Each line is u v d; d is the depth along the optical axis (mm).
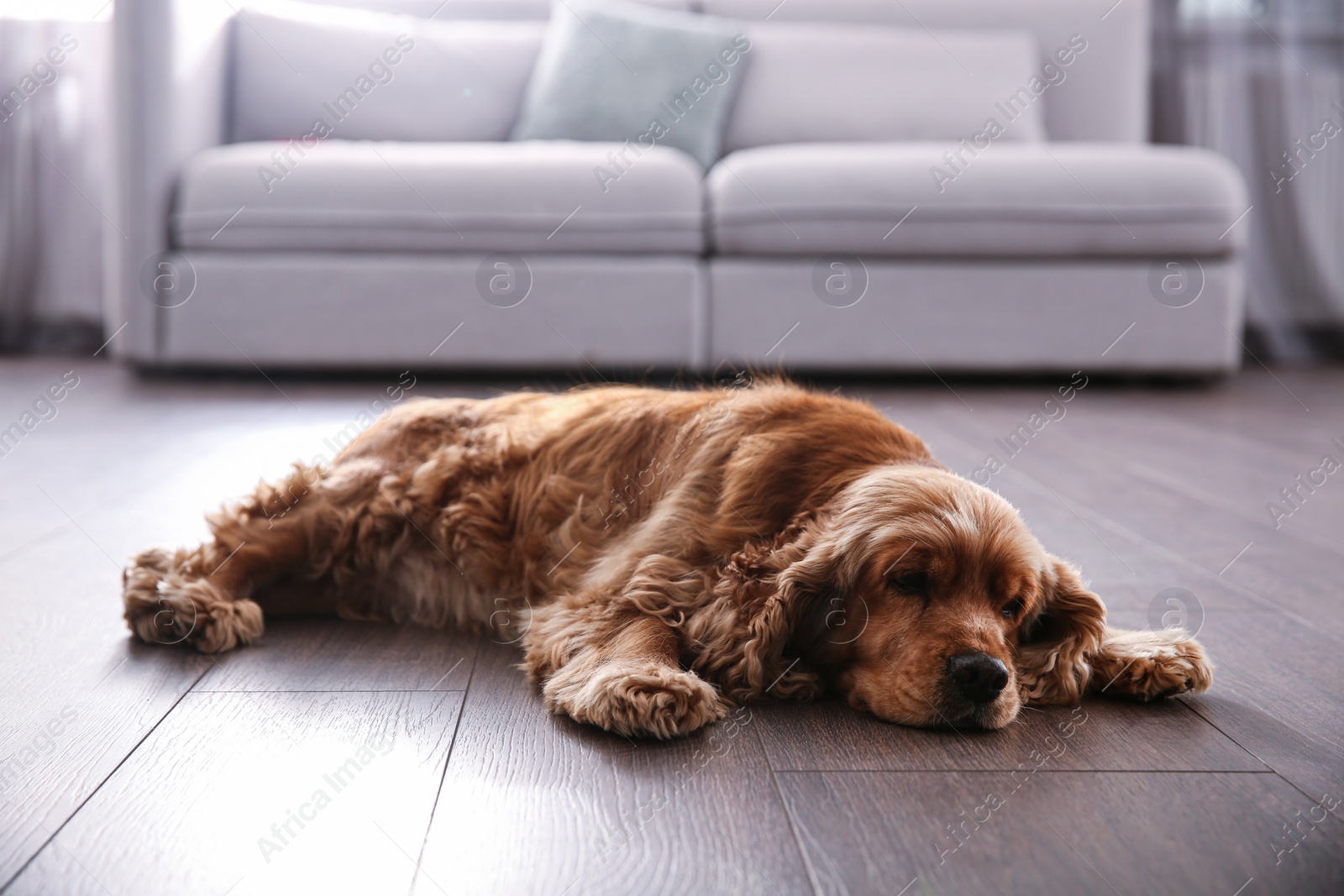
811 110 4332
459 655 1443
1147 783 1082
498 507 1535
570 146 3896
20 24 4438
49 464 2494
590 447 1522
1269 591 1763
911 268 3885
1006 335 3926
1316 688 1362
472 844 932
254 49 4137
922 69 4363
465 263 3791
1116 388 4094
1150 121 5039
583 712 1188
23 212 4520
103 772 1056
